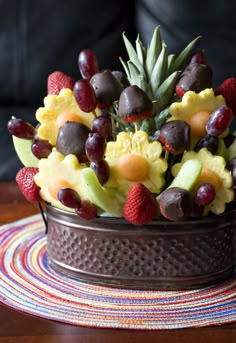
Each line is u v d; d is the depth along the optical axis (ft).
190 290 3.11
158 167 3.07
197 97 3.16
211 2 7.30
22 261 3.46
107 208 3.02
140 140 3.07
